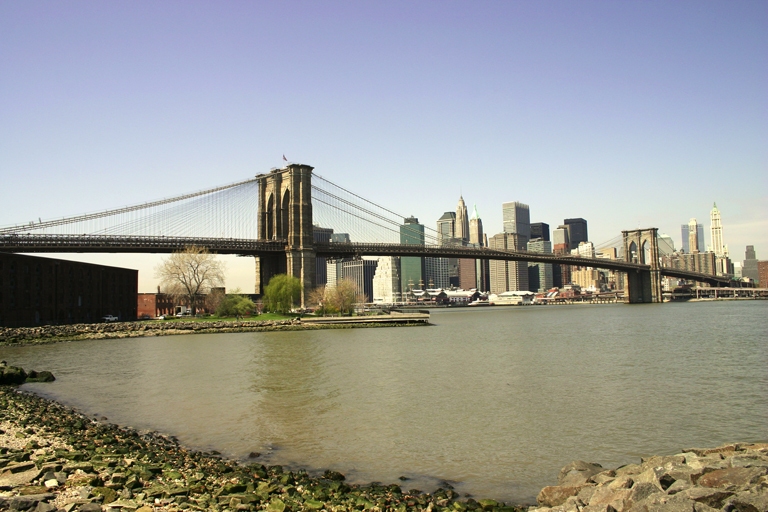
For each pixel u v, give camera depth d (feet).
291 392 148.56
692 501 53.36
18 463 75.10
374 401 136.46
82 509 59.00
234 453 94.43
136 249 504.43
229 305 477.77
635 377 172.45
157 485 70.18
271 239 639.76
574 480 71.10
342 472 85.81
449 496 75.36
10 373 163.94
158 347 275.59
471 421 116.57
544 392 147.84
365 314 527.40
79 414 121.70
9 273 326.03
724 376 173.99
